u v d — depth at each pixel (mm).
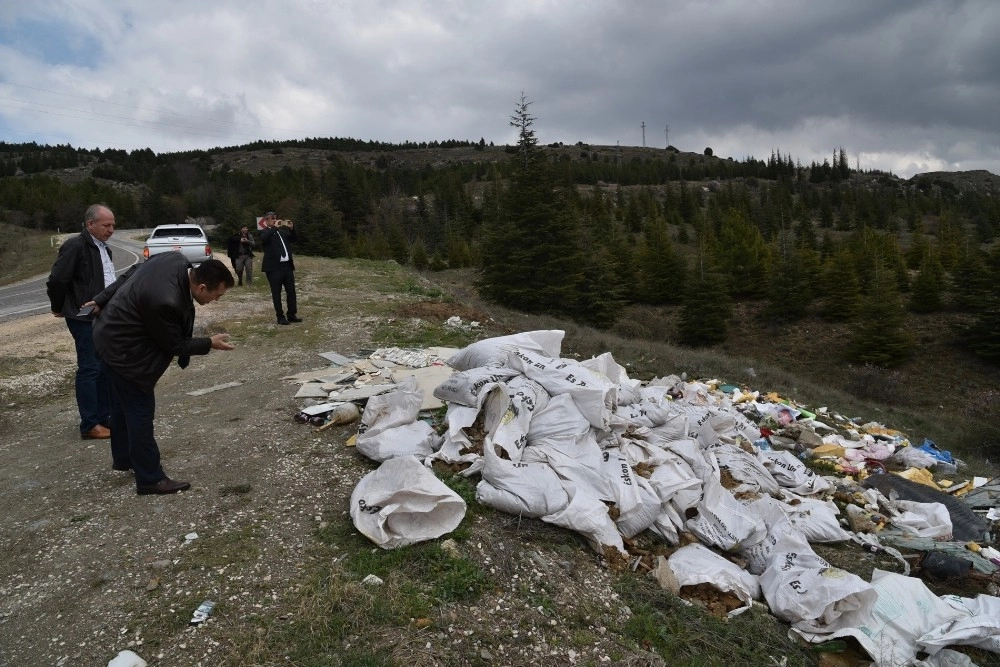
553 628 3006
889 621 3340
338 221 46531
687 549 3982
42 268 26984
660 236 37562
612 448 4590
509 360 5355
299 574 3195
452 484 4082
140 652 2664
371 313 11016
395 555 3338
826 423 8336
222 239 41188
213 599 2984
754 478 4934
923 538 4773
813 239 50000
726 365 12141
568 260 23234
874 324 26531
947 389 23922
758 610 3537
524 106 23484
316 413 5324
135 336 3561
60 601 2984
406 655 2668
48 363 7652
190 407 5832
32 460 4668
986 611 3449
